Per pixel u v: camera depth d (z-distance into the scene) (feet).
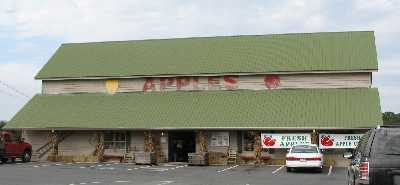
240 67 135.44
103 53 153.79
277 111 122.42
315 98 125.39
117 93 141.08
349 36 143.54
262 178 87.56
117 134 132.46
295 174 96.17
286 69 131.44
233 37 151.12
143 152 122.93
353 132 116.88
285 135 118.52
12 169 104.63
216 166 116.88
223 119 122.52
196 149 125.90
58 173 95.55
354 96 124.47
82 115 133.18
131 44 156.46
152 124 125.08
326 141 116.47
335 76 129.49
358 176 40.73
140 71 140.87
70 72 146.20
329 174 96.48
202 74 135.54
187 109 128.47
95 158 131.23
